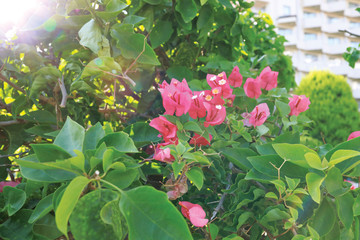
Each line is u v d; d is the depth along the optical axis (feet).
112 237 2.51
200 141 4.09
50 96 4.85
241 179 3.87
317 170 3.13
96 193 2.50
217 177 4.09
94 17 4.14
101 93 4.79
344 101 33.60
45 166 2.48
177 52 6.05
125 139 2.93
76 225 2.45
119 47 4.12
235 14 6.21
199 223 3.15
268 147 3.83
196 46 6.26
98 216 2.50
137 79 5.42
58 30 4.67
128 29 4.13
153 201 2.33
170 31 5.28
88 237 2.46
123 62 4.84
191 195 4.61
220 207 4.09
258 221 3.60
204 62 6.34
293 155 3.19
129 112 5.80
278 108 4.88
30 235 2.97
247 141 4.61
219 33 6.42
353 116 33.24
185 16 4.92
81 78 4.35
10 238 2.93
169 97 3.74
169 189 3.55
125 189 3.14
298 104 4.95
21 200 3.05
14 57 4.50
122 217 2.69
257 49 11.07
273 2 59.00
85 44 3.97
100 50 4.04
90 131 3.07
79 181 2.30
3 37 4.44
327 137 33.01
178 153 3.11
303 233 3.38
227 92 4.25
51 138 4.68
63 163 2.45
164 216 2.30
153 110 5.74
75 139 2.83
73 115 5.10
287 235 3.57
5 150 5.29
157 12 5.31
